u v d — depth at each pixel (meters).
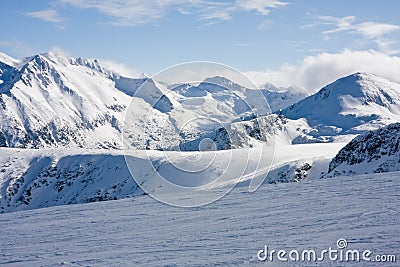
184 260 11.22
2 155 124.81
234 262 10.58
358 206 16.25
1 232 18.56
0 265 12.65
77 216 21.52
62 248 14.25
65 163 112.75
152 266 10.95
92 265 11.68
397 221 13.27
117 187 91.19
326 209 16.36
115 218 19.64
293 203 18.64
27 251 14.25
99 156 109.81
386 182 22.14
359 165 46.62
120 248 13.44
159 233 15.20
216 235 13.94
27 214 24.28
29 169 115.75
